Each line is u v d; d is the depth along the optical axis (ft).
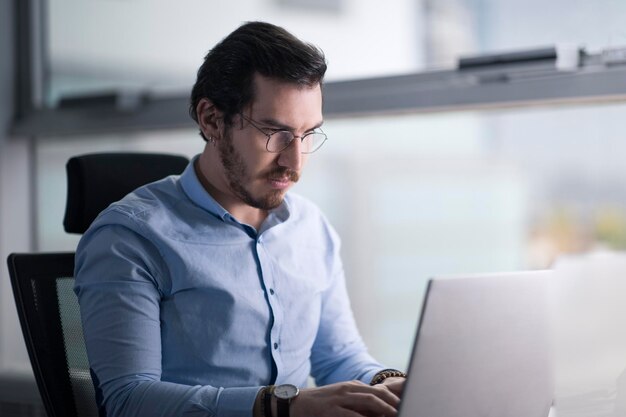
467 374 3.75
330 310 5.59
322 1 9.11
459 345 3.68
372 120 7.95
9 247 9.69
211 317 4.85
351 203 10.27
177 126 8.70
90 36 9.67
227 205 5.12
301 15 9.37
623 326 4.54
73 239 9.81
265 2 9.56
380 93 7.52
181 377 4.79
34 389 8.45
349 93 7.75
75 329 5.19
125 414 4.31
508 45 7.40
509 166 9.78
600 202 8.33
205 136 5.02
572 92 6.59
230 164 4.87
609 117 7.85
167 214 4.94
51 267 5.25
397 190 10.29
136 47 9.49
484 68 7.00
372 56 8.71
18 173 9.80
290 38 4.83
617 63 6.50
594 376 4.47
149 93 9.12
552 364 4.32
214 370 4.83
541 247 9.43
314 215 5.64
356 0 8.83
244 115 4.73
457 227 10.44
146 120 8.94
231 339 4.87
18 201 9.78
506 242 10.12
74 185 5.26
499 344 3.88
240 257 5.02
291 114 4.70
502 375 3.94
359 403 4.06
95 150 9.59
